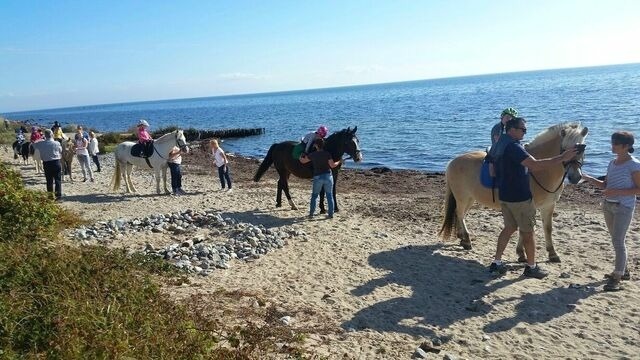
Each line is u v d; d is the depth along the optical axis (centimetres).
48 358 375
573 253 848
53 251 614
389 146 3127
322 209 1213
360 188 1692
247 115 10138
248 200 1411
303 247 921
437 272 779
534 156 762
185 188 1683
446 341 554
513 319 607
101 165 2422
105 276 554
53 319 420
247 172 2159
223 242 933
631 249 853
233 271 781
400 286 722
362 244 937
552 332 571
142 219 1113
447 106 7038
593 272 753
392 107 8112
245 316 580
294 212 1238
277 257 861
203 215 1126
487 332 576
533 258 737
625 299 646
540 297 665
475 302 650
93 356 372
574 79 15400
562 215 1125
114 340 390
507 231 738
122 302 493
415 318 614
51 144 1391
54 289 486
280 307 629
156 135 4750
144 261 745
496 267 754
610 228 679
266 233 995
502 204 730
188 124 7838
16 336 403
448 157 2630
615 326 580
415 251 891
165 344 413
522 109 5138
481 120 4372
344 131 1162
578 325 586
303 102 16950
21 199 777
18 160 2645
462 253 875
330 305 649
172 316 494
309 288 711
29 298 456
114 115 17138
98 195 1528
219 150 1597
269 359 460
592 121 3525
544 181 748
